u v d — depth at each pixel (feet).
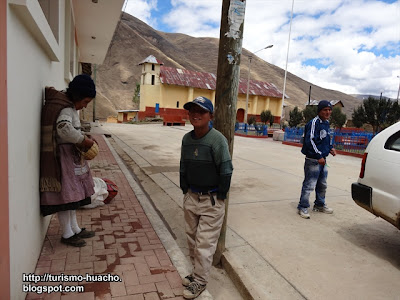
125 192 17.43
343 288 9.35
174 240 11.72
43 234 10.57
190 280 8.86
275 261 10.76
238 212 15.56
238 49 9.39
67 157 9.70
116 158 27.58
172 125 99.50
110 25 35.63
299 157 37.81
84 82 9.60
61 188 9.62
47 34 8.97
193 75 138.62
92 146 10.04
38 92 8.98
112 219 13.41
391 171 10.84
